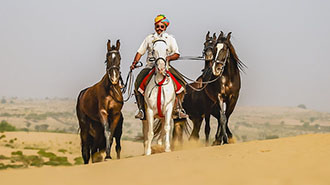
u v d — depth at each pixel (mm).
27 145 54188
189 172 7867
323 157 8297
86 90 16594
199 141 18078
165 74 13258
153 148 14672
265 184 6676
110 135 14961
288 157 8641
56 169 9688
